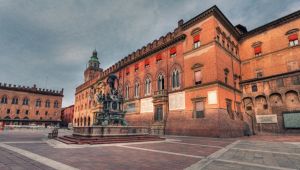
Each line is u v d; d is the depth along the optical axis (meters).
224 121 23.14
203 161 7.89
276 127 27.20
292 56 27.08
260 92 29.66
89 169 6.36
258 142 16.41
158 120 31.64
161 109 31.48
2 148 11.33
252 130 29.34
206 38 27.27
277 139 19.41
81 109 66.00
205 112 24.89
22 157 8.38
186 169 6.46
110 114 19.67
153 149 11.55
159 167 6.79
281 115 26.94
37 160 7.73
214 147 12.79
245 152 10.52
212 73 25.34
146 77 37.12
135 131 18.09
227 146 13.40
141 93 37.50
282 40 28.58
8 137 20.44
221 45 27.56
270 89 28.53
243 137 23.36
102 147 12.30
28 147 11.98
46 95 75.69
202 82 26.48
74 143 13.96
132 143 15.15
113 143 14.77
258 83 30.14
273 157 8.93
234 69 30.89
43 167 6.50
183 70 29.66
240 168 6.63
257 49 31.61
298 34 26.89
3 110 64.94
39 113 72.81
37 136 22.75
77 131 17.36
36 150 10.67
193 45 29.14
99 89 53.66
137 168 6.62
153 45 37.25
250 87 31.05
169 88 31.45
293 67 26.75
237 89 30.45
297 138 20.12
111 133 16.11
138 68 39.88
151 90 35.25
